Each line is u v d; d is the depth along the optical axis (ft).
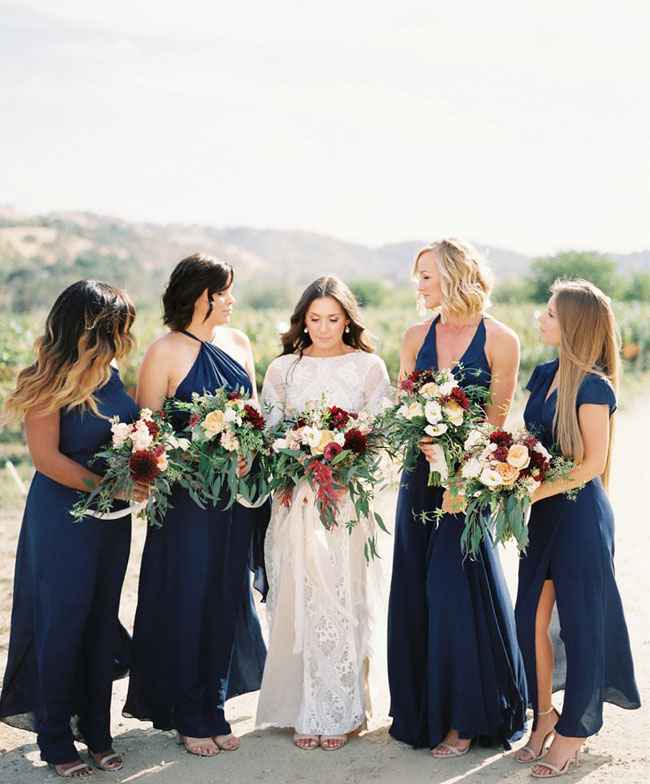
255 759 12.69
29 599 12.54
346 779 12.03
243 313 70.38
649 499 28.02
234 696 14.03
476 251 13.21
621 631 12.43
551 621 13.39
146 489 12.11
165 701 13.15
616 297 186.50
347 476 12.41
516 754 12.54
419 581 13.16
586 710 11.93
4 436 41.60
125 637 13.70
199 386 13.05
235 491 12.46
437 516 12.94
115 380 12.53
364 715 13.43
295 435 12.53
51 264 338.95
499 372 13.12
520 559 12.73
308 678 13.09
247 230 438.40
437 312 13.58
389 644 13.35
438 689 12.65
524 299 187.73
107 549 12.44
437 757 12.62
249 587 14.14
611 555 12.37
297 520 13.09
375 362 13.60
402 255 445.78
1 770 12.50
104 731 12.57
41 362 11.94
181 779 12.13
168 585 13.02
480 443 11.97
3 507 28.86
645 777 11.76
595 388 11.94
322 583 12.98
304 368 13.53
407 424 12.43
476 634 12.71
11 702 12.81
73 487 12.08
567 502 12.24
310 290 13.28
